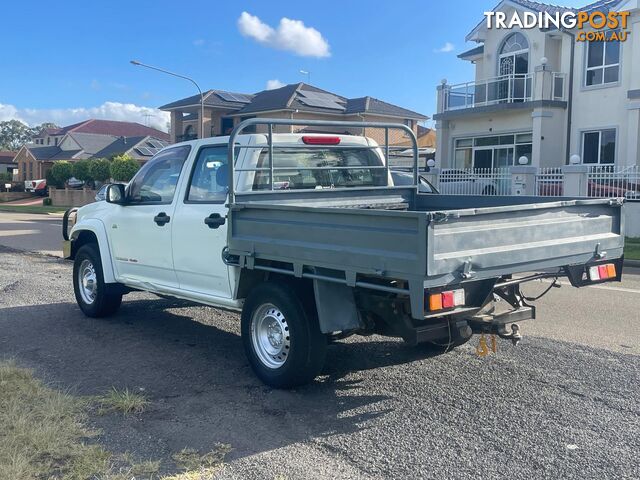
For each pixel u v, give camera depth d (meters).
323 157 6.76
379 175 7.21
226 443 4.43
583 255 5.30
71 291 10.05
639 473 4.04
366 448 4.38
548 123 25.52
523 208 4.78
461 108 28.48
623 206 5.69
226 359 6.42
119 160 49.38
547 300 9.39
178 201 6.61
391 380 5.76
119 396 5.20
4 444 4.17
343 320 5.13
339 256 4.73
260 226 5.43
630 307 8.92
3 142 135.38
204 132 42.97
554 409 5.08
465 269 4.38
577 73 25.30
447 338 5.23
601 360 6.34
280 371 5.41
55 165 56.25
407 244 4.28
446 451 4.34
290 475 3.98
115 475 3.89
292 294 5.27
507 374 5.91
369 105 41.41
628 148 23.16
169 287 6.82
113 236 7.62
